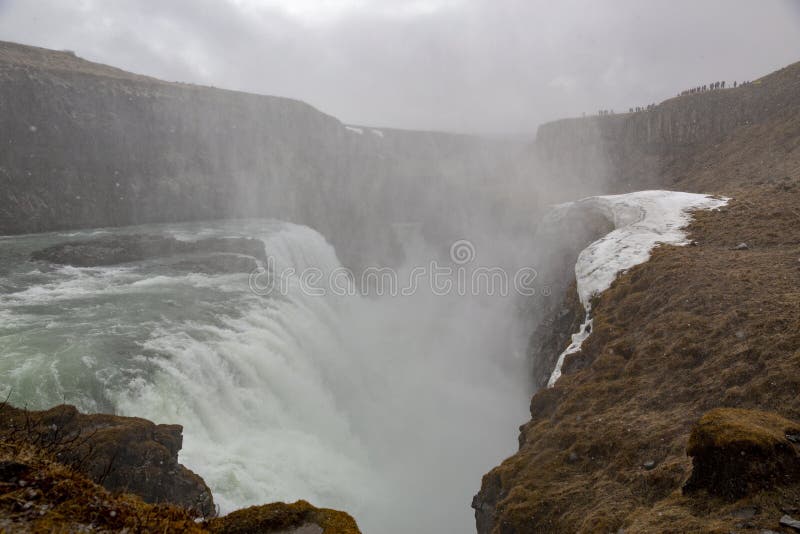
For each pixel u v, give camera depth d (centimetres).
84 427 1348
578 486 1281
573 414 1609
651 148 6556
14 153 4338
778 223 2450
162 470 1321
